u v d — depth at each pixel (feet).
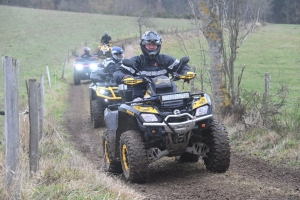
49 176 21.45
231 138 33.24
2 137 34.32
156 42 24.71
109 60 45.70
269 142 29.89
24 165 20.22
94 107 45.27
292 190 20.21
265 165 26.17
